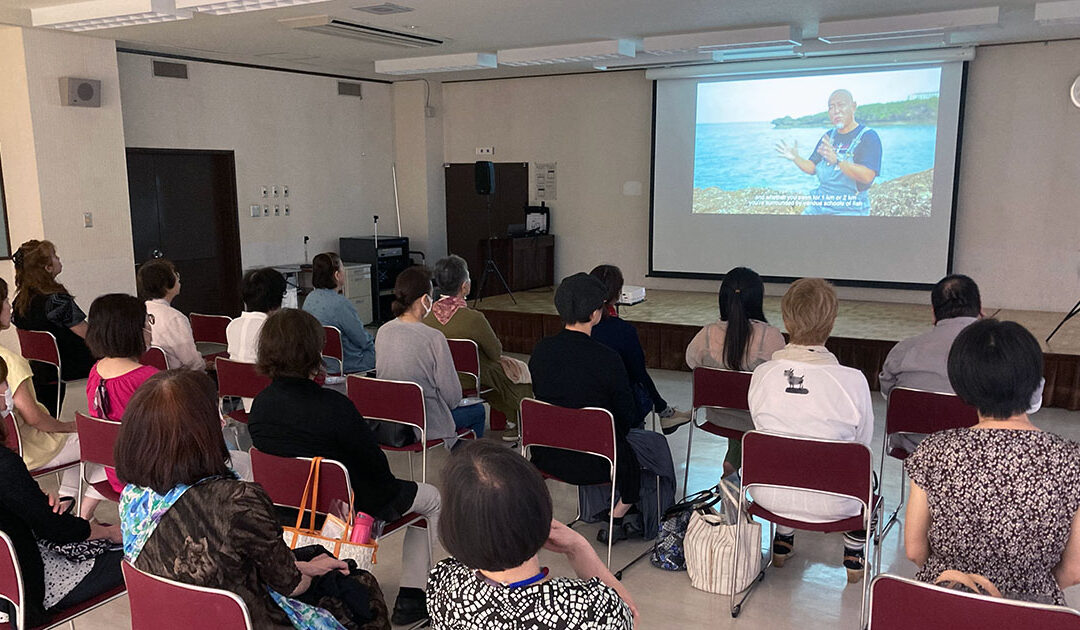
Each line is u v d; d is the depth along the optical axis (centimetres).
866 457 279
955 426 336
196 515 181
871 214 916
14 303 504
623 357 396
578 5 629
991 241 871
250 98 926
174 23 679
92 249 745
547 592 139
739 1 620
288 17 672
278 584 190
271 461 270
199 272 903
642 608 326
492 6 628
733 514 344
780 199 962
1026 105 834
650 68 993
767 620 317
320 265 518
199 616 176
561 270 1116
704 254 1013
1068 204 828
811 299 312
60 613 231
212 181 905
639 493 351
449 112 1145
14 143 705
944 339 375
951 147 865
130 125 809
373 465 284
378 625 229
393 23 698
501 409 513
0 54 694
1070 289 838
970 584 179
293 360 279
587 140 1070
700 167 998
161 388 186
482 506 134
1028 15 678
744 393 378
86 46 726
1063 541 178
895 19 673
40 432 351
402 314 407
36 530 224
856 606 328
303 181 999
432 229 1148
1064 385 604
